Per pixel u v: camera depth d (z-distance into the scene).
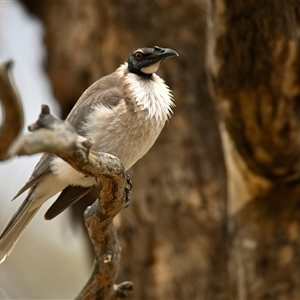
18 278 17.64
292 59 9.91
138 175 14.14
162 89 10.18
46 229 18.73
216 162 14.02
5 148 5.64
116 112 9.56
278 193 11.54
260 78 10.12
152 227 14.00
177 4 14.44
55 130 6.35
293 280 11.54
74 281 18.27
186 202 13.91
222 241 13.73
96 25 14.90
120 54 14.73
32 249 18.36
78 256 18.55
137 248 14.08
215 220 13.79
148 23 14.48
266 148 10.77
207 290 13.62
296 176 11.17
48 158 9.77
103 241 8.41
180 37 14.42
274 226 11.63
